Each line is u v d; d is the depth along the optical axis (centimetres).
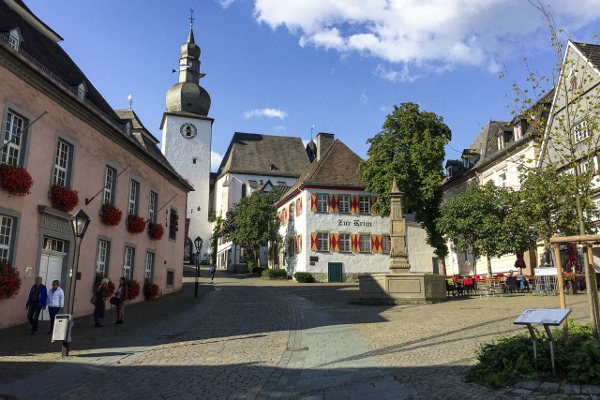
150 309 2083
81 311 1817
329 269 4125
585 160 1043
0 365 1012
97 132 1961
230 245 5950
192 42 7500
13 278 1397
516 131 3459
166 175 2784
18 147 1493
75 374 947
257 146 7606
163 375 932
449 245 4475
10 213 1426
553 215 1766
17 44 1541
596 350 681
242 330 1505
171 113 7112
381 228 4303
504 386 682
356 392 759
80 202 1816
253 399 757
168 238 2817
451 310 1825
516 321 706
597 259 2038
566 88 1033
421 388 738
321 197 4244
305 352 1130
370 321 1611
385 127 3784
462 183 4491
